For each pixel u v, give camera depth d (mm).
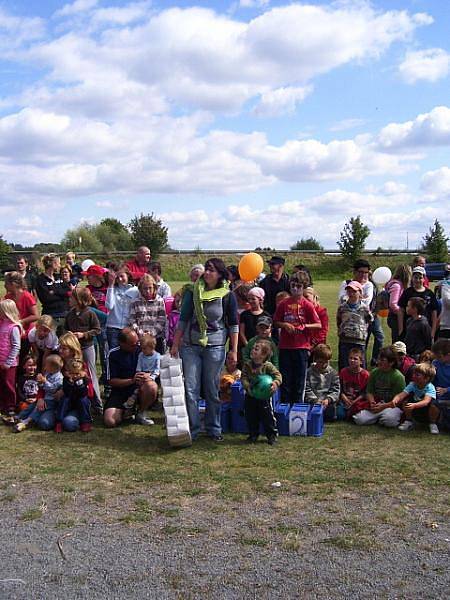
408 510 4727
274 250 56969
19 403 7961
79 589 3609
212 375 6719
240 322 8445
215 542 4199
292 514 4660
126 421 7609
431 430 7004
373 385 7535
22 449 6430
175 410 6453
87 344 7938
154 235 55906
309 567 3840
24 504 4922
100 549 4113
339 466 5766
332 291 33344
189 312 6695
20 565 3906
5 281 8773
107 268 10484
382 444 6551
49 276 10336
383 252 53531
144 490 5199
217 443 6664
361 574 3754
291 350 7703
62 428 7160
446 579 3695
